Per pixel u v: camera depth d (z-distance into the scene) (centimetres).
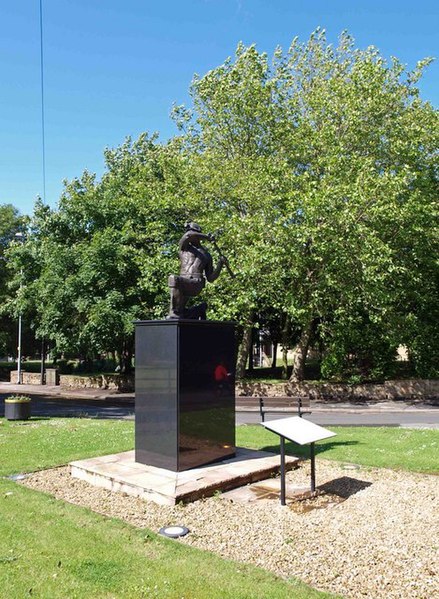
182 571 476
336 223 2011
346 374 2641
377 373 2542
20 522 600
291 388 2377
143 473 766
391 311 2356
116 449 980
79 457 931
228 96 2359
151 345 813
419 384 2369
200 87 2533
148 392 816
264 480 786
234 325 868
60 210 2881
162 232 2391
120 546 533
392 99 2255
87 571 475
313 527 593
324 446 1048
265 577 467
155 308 2441
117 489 733
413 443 1082
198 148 2592
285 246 2047
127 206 2720
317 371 3469
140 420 828
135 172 2767
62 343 2728
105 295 2598
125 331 2467
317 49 2562
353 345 2544
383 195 1994
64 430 1264
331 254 2083
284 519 619
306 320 2262
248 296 2058
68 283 2586
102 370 4291
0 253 3966
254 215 2117
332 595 434
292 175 2100
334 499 695
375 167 2277
